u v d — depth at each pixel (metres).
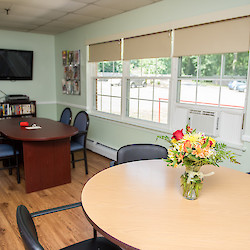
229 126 2.74
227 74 2.79
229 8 2.52
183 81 3.22
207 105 2.97
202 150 1.35
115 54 4.10
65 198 3.01
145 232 1.14
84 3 3.38
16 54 5.46
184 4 2.94
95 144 4.89
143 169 1.92
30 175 3.12
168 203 1.40
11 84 5.65
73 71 5.34
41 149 3.16
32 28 5.16
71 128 3.54
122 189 1.57
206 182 1.69
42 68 6.02
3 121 4.07
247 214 1.30
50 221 2.53
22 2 3.39
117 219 1.24
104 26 4.28
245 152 2.58
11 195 3.07
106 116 4.59
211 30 2.71
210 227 1.18
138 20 3.59
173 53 3.15
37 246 0.94
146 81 3.74
